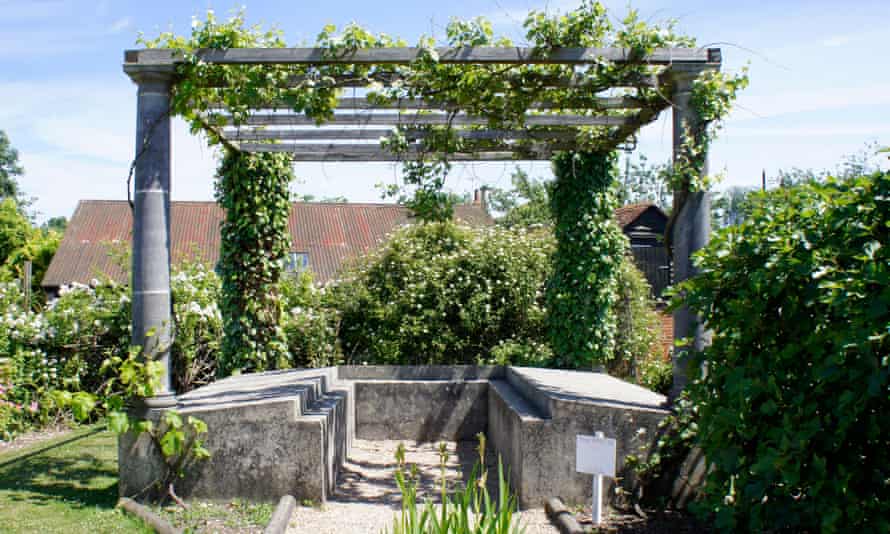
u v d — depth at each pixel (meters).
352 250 23.02
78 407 4.90
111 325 8.83
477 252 10.56
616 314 10.02
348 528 4.57
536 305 10.30
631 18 5.39
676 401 5.02
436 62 5.28
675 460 4.95
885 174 3.14
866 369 2.91
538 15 5.30
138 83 5.18
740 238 3.87
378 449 7.47
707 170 5.31
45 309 9.34
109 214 24.58
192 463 4.97
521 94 5.83
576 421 5.06
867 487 3.05
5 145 43.66
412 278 10.33
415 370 8.37
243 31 5.38
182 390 9.11
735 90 5.28
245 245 8.37
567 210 8.48
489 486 5.92
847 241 3.21
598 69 5.43
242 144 7.98
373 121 6.88
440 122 6.89
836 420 3.15
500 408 6.73
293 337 9.63
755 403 3.54
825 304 3.30
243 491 4.98
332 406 5.82
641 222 20.98
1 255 27.59
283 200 8.47
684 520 4.59
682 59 5.33
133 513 4.59
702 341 5.09
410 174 6.83
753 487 3.20
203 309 9.06
